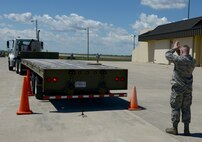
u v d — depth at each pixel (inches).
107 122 331.0
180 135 288.8
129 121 337.4
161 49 1984.5
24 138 271.4
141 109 406.0
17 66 927.0
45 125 315.6
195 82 791.1
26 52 868.0
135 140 270.1
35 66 465.4
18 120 335.3
